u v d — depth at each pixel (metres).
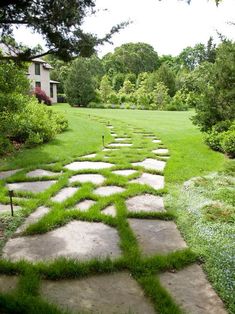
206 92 10.34
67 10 3.67
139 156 8.80
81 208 4.96
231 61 9.99
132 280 3.11
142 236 4.09
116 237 4.05
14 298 2.71
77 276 3.16
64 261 3.32
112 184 6.22
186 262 3.42
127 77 50.91
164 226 4.42
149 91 40.19
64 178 6.47
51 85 36.41
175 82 42.50
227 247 3.70
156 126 16.16
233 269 3.25
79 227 4.33
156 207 5.09
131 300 2.82
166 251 3.69
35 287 2.93
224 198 5.36
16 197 5.48
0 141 9.09
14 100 10.12
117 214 4.66
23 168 7.52
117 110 28.39
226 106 10.13
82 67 32.09
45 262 3.38
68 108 29.14
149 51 65.50
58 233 4.16
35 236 4.07
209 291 2.97
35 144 10.21
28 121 10.52
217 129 10.06
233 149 8.72
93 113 23.09
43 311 2.59
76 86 31.97
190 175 6.93
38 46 4.16
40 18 3.77
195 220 4.52
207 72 10.86
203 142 10.99
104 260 3.36
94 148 9.84
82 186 5.95
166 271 3.29
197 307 2.75
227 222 4.44
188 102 33.28
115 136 12.69
